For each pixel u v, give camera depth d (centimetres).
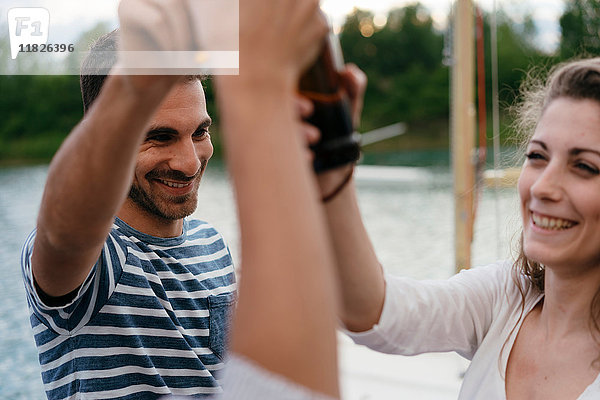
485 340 112
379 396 302
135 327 139
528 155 100
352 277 93
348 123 65
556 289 104
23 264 128
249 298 47
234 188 48
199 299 151
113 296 136
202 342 150
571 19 1279
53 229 97
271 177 47
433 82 3541
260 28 47
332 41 64
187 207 147
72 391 135
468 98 412
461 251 414
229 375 48
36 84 2670
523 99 125
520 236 114
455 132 416
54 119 2695
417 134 3509
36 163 2669
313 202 48
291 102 48
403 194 1606
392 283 104
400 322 102
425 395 301
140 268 142
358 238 89
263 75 47
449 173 2069
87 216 93
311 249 47
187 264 154
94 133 85
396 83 3584
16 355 524
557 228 95
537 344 107
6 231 1095
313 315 46
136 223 148
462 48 410
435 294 110
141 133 85
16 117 2675
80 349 134
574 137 92
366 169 1691
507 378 108
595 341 100
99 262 133
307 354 46
